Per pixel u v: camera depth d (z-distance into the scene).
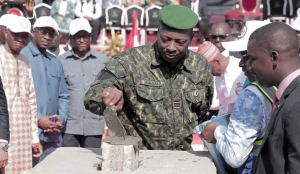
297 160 2.61
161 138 3.81
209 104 4.02
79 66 6.33
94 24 11.23
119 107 3.42
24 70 5.31
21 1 8.27
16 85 5.18
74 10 10.82
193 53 3.93
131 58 3.79
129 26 11.95
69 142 6.27
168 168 3.16
